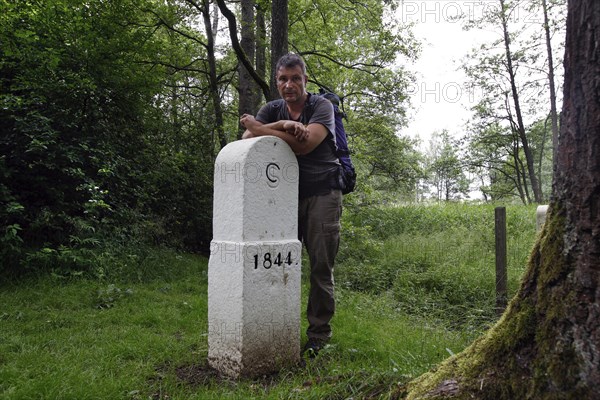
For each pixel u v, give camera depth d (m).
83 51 8.27
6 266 5.81
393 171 15.17
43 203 7.02
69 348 3.59
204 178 10.45
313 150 3.45
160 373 3.15
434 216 13.59
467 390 1.87
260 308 3.09
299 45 12.90
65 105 7.71
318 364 3.22
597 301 1.56
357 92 12.44
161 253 7.98
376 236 11.74
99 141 7.86
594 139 1.58
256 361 3.07
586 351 1.56
